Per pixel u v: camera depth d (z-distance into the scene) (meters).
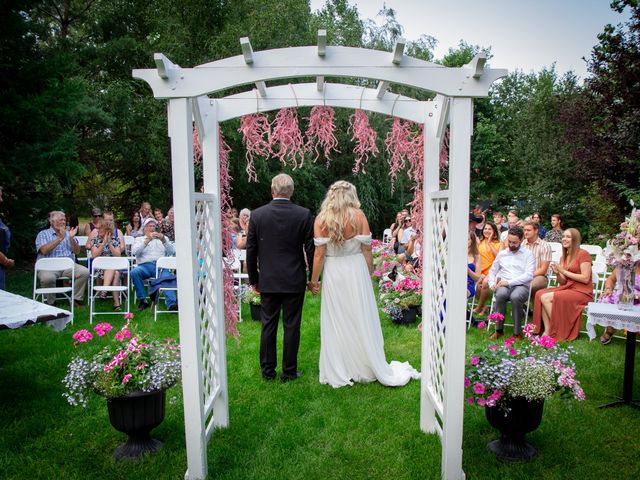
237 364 4.46
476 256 5.82
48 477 2.70
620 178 10.10
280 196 3.99
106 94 12.58
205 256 3.10
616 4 10.00
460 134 2.44
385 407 3.56
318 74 2.41
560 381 2.71
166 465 2.80
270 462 2.82
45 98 8.42
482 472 2.69
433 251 3.10
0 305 3.37
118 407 2.80
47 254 6.45
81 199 15.91
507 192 20.17
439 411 2.79
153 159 13.28
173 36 13.45
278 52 2.40
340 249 4.00
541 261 5.86
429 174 3.16
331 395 3.79
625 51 9.79
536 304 5.35
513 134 19.98
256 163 14.24
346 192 3.98
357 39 15.72
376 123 14.41
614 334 5.17
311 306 6.81
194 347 2.58
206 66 2.41
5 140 8.90
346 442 3.04
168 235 7.84
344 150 16.11
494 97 27.02
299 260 4.00
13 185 9.25
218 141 3.25
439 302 2.93
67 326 5.74
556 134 15.55
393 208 17.67
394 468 2.75
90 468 2.79
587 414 3.38
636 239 3.59
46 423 3.32
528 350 3.00
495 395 2.65
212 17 14.58
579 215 14.26
